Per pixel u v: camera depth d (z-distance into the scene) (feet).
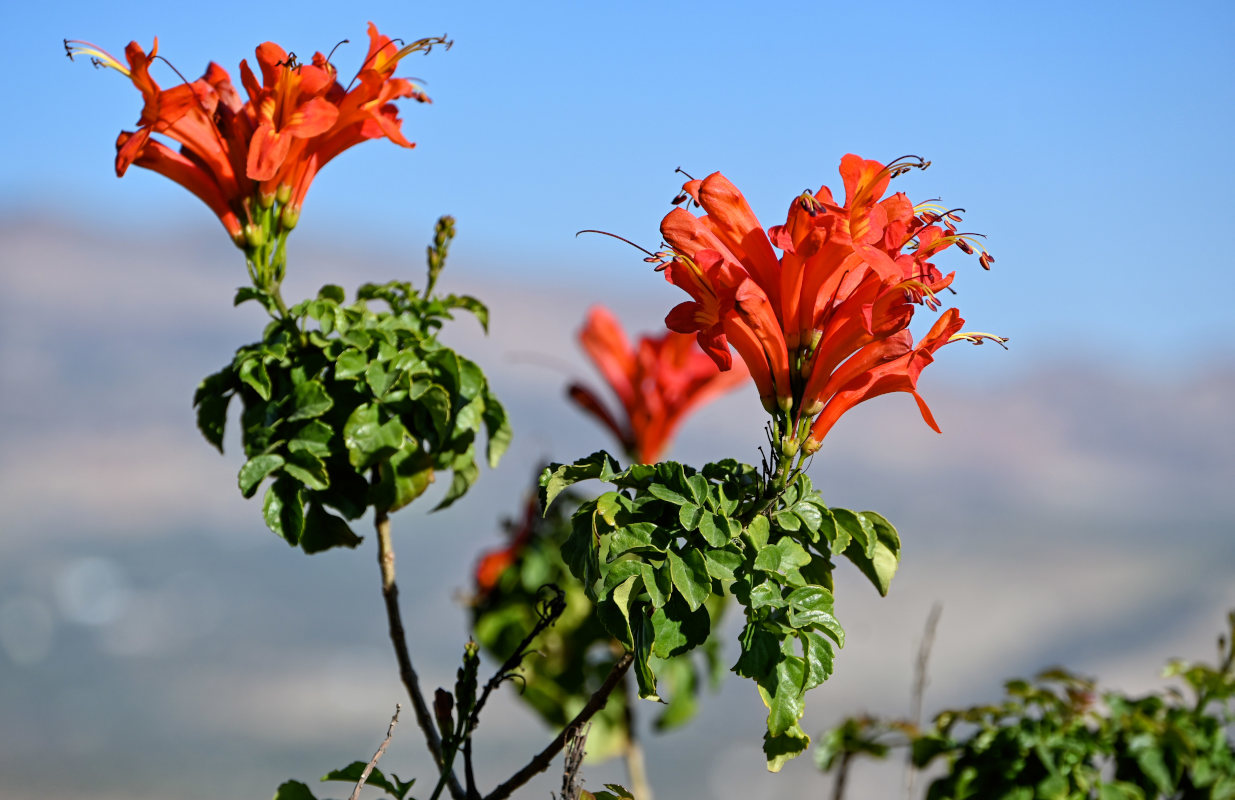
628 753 17.11
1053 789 10.80
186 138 9.83
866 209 7.75
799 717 7.25
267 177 9.42
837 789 12.19
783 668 7.27
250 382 9.54
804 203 7.43
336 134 10.36
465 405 10.20
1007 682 11.75
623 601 7.19
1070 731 11.27
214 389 10.09
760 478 7.92
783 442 7.81
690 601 7.10
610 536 7.38
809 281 7.82
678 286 8.20
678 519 7.63
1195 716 12.07
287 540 9.43
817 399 7.95
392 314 10.50
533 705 16.49
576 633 16.61
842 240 7.34
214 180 10.05
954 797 10.99
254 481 9.43
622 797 8.34
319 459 9.46
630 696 17.16
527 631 16.49
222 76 10.09
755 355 7.97
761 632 7.34
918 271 7.98
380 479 9.88
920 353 8.02
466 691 8.73
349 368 9.73
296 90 9.71
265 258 10.04
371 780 8.55
